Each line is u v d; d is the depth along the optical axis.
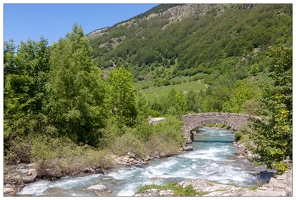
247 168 26.25
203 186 17.42
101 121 32.78
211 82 143.00
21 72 27.03
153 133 35.84
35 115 26.67
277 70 18.83
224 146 41.81
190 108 95.12
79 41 33.84
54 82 29.34
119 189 19.08
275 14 184.75
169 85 161.25
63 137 26.27
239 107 67.56
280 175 16.84
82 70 31.08
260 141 19.78
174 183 18.62
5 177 19.36
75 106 29.12
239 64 142.88
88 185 19.98
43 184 19.81
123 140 30.53
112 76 40.75
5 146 23.53
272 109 18.92
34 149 22.05
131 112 39.53
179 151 36.31
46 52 30.75
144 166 27.19
